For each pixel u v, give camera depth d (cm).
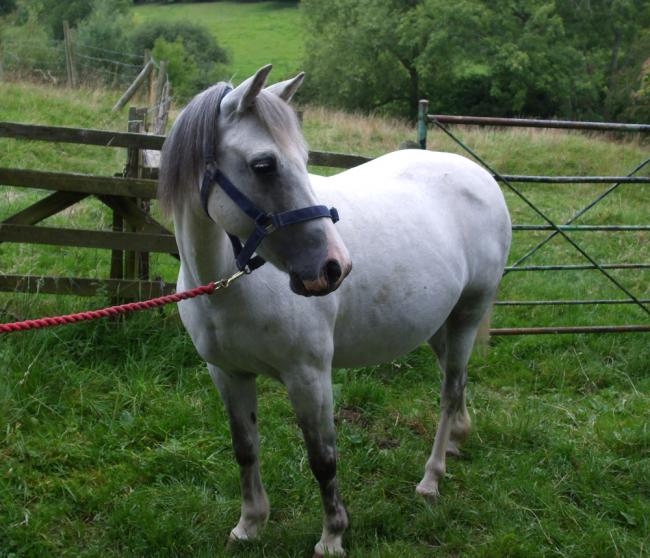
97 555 279
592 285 616
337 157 462
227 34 4097
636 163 1173
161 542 285
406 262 276
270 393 409
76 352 414
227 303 236
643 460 351
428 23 2622
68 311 443
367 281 264
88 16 2970
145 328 433
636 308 563
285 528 293
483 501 321
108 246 446
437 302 292
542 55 2541
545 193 994
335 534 274
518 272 639
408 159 316
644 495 330
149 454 339
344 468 339
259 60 3488
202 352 257
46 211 441
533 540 293
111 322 438
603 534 293
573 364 463
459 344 334
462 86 2911
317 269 202
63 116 1124
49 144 902
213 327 246
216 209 212
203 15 4628
